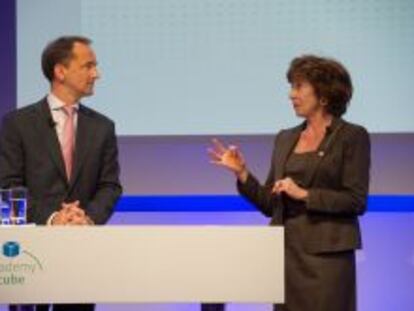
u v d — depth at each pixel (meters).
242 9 6.60
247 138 6.68
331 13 6.57
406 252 6.86
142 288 3.88
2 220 4.20
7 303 3.88
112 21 6.64
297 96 4.59
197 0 6.62
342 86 4.59
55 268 3.88
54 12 6.66
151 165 6.81
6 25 6.84
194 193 6.86
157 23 6.63
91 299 3.88
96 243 3.88
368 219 6.87
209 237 3.89
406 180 6.75
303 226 4.44
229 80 6.61
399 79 6.55
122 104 6.65
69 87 5.07
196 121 6.64
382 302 6.88
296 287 4.44
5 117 5.10
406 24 6.56
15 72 6.82
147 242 3.88
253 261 3.89
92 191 5.04
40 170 4.97
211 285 3.88
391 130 6.55
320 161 4.48
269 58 6.59
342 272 4.40
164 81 6.63
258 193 4.64
